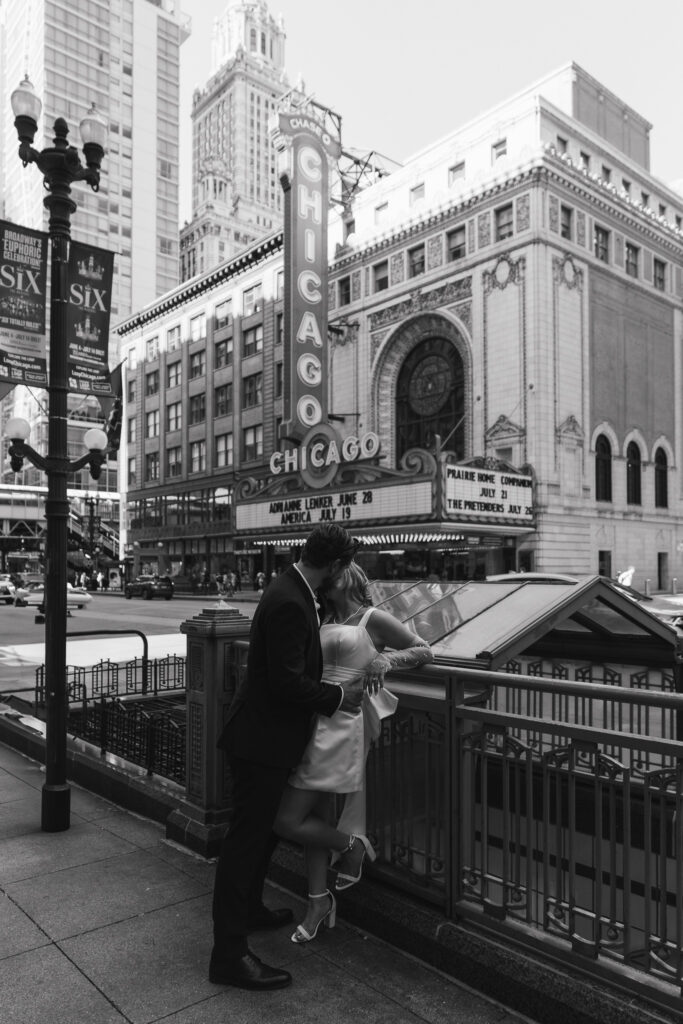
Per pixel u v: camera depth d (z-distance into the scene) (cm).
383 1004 276
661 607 1477
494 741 369
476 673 300
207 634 423
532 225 3197
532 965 274
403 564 3522
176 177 10206
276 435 4644
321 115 4447
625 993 254
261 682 295
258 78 15338
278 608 286
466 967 290
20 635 2005
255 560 4784
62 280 518
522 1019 267
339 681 302
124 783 520
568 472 3238
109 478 8431
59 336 512
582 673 514
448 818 314
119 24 9638
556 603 380
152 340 5903
